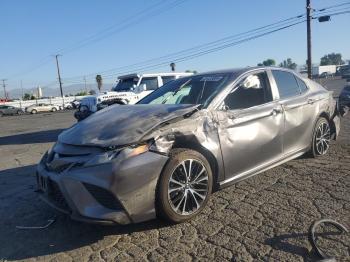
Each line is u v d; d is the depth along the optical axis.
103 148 3.81
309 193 4.80
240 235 3.80
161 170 3.90
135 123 4.10
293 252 3.42
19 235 4.17
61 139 4.32
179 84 5.45
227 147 4.54
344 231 3.72
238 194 4.89
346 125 10.61
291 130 5.56
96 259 3.56
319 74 82.12
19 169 7.49
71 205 3.79
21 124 23.36
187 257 3.47
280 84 5.65
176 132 4.10
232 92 4.87
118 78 15.73
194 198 4.19
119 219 3.71
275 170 5.82
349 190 4.83
